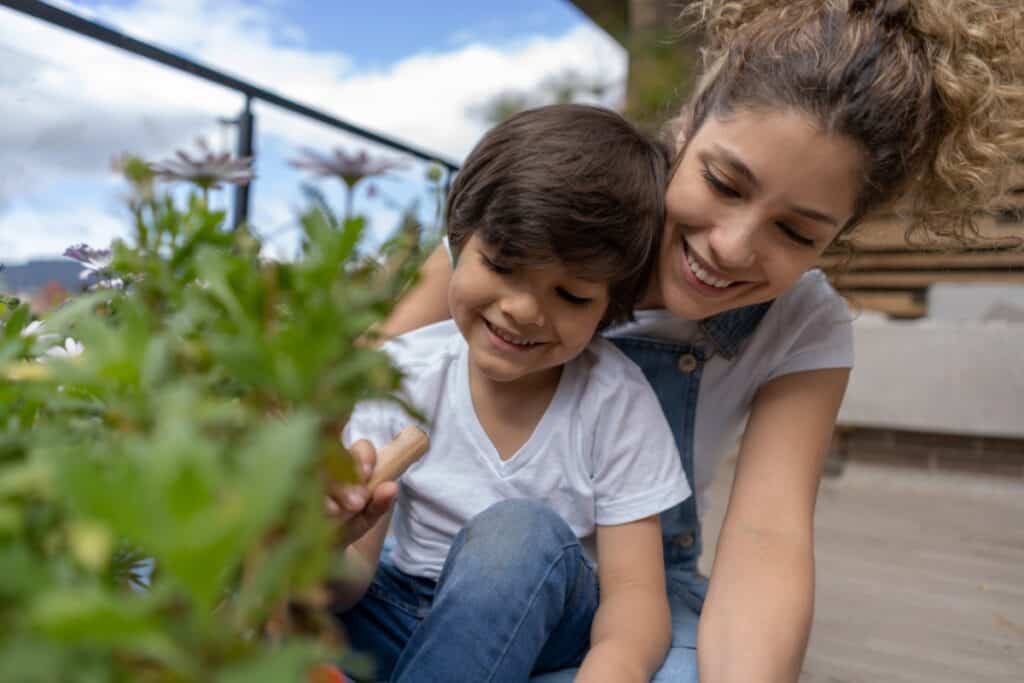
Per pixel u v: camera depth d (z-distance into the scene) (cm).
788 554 82
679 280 84
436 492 89
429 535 90
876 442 296
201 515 18
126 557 29
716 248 77
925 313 347
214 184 38
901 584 168
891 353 286
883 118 74
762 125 74
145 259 33
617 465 88
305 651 19
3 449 29
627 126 91
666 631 79
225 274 29
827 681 120
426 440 49
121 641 17
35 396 32
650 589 82
